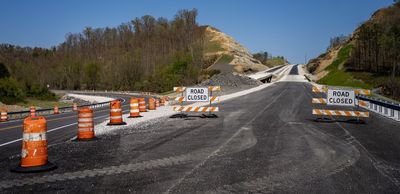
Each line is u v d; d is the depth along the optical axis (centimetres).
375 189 696
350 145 1168
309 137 1320
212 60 15300
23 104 6950
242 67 14188
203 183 721
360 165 893
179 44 13900
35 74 11844
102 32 16262
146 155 992
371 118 2019
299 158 959
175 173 798
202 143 1182
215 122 1789
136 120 1955
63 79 13088
